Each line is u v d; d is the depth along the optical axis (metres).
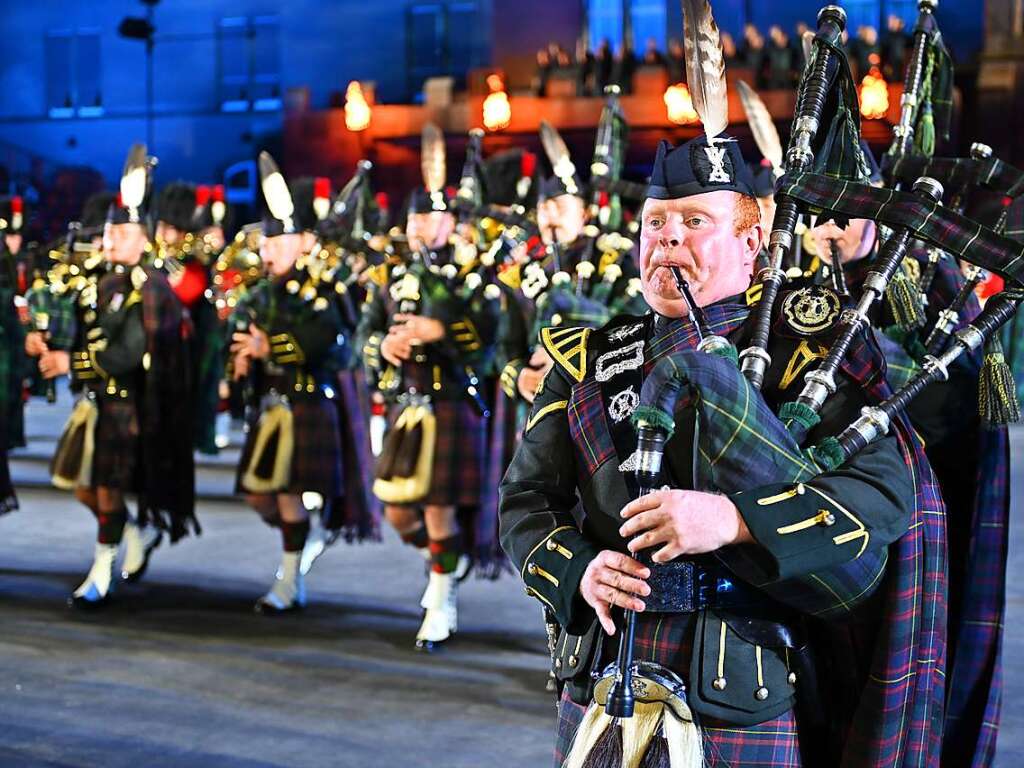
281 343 6.09
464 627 5.75
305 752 4.18
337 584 6.64
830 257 3.30
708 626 2.06
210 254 9.42
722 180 2.21
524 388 5.26
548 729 4.42
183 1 25.42
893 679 2.09
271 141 25.00
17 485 9.69
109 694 4.78
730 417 1.97
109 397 6.29
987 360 2.41
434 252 5.75
